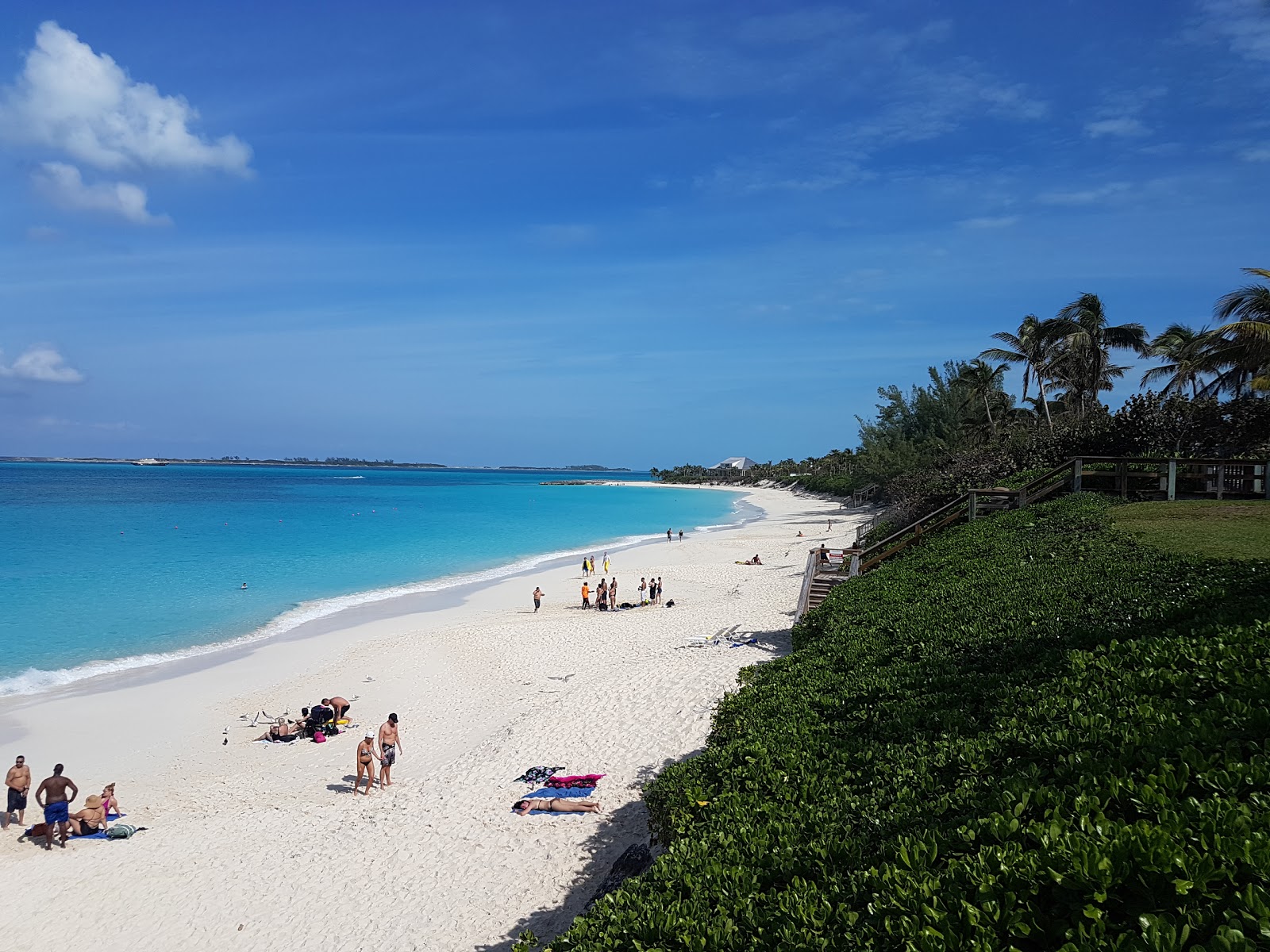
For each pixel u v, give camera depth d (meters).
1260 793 4.87
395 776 16.92
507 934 10.45
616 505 114.12
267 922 11.38
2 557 46.38
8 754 18.33
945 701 9.45
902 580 18.97
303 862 13.03
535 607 33.62
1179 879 4.13
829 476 116.94
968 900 4.70
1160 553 15.55
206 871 12.98
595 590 38.16
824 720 10.15
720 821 7.57
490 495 141.00
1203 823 4.52
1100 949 3.89
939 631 13.03
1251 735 5.89
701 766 9.89
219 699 22.14
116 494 114.44
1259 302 29.81
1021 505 24.98
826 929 5.07
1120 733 6.40
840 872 5.82
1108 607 12.19
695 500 127.19
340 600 36.59
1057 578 15.05
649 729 17.17
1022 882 4.59
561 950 6.20
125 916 11.78
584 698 19.97
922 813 6.38
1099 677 8.32
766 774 8.47
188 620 31.67
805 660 13.66
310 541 58.47
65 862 13.62
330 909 11.57
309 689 22.98
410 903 11.53
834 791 7.64
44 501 98.06
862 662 12.48
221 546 53.81
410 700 22.02
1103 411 34.16
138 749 18.67
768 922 5.43
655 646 25.30
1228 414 28.02
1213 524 18.17
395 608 34.66
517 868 12.14
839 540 54.06
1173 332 47.00
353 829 14.14
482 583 41.66
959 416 76.19
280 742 19.09
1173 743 5.92
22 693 22.47
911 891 4.91
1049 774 6.27
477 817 13.98
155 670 24.89
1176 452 28.25
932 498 36.03
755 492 150.12
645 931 5.84
